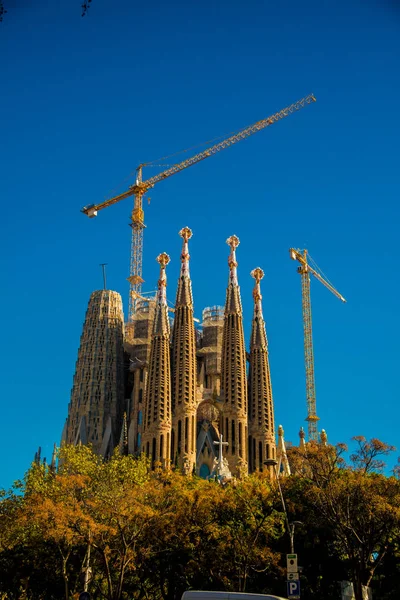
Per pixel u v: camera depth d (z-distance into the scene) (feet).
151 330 605.31
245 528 232.94
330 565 243.60
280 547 243.81
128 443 556.51
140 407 571.28
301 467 240.53
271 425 536.83
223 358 548.31
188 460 501.15
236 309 559.79
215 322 616.80
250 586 239.09
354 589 208.54
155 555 231.09
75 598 218.79
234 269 578.25
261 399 541.75
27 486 245.65
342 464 232.73
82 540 220.84
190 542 227.20
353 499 222.89
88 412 575.38
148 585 256.93
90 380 586.04
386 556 242.37
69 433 574.97
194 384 531.09
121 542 221.66
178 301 558.56
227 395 533.14
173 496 240.32
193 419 518.37
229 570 224.12
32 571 236.22
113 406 580.30
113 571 238.68
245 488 241.14
